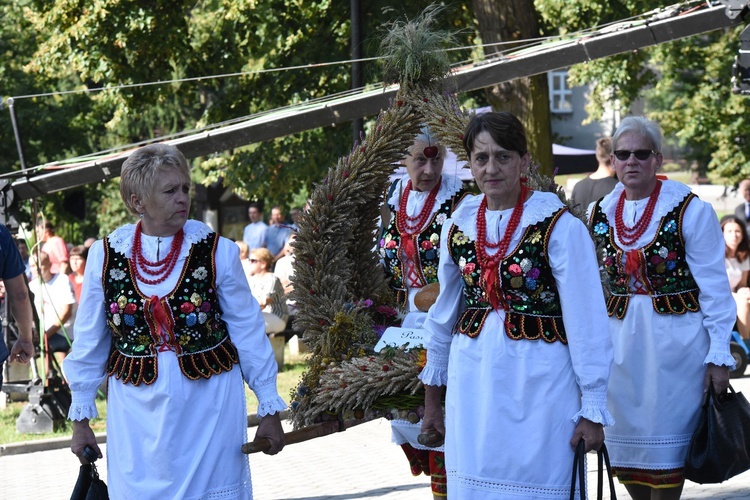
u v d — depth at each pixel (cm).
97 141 2533
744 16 831
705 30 855
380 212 553
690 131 2297
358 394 482
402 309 547
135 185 406
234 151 1781
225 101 1792
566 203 421
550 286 390
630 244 508
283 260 1447
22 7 2048
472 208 409
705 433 492
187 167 417
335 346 511
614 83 2098
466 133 399
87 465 432
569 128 4241
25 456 941
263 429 422
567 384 390
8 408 1159
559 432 388
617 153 508
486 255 396
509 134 388
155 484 402
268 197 1909
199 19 1788
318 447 884
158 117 2394
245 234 1956
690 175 4978
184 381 406
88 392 423
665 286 505
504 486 391
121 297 408
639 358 509
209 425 409
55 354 1174
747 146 2297
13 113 1052
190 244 413
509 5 1320
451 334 420
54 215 2503
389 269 551
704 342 501
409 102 528
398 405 490
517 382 391
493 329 396
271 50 1744
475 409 399
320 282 518
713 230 496
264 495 718
